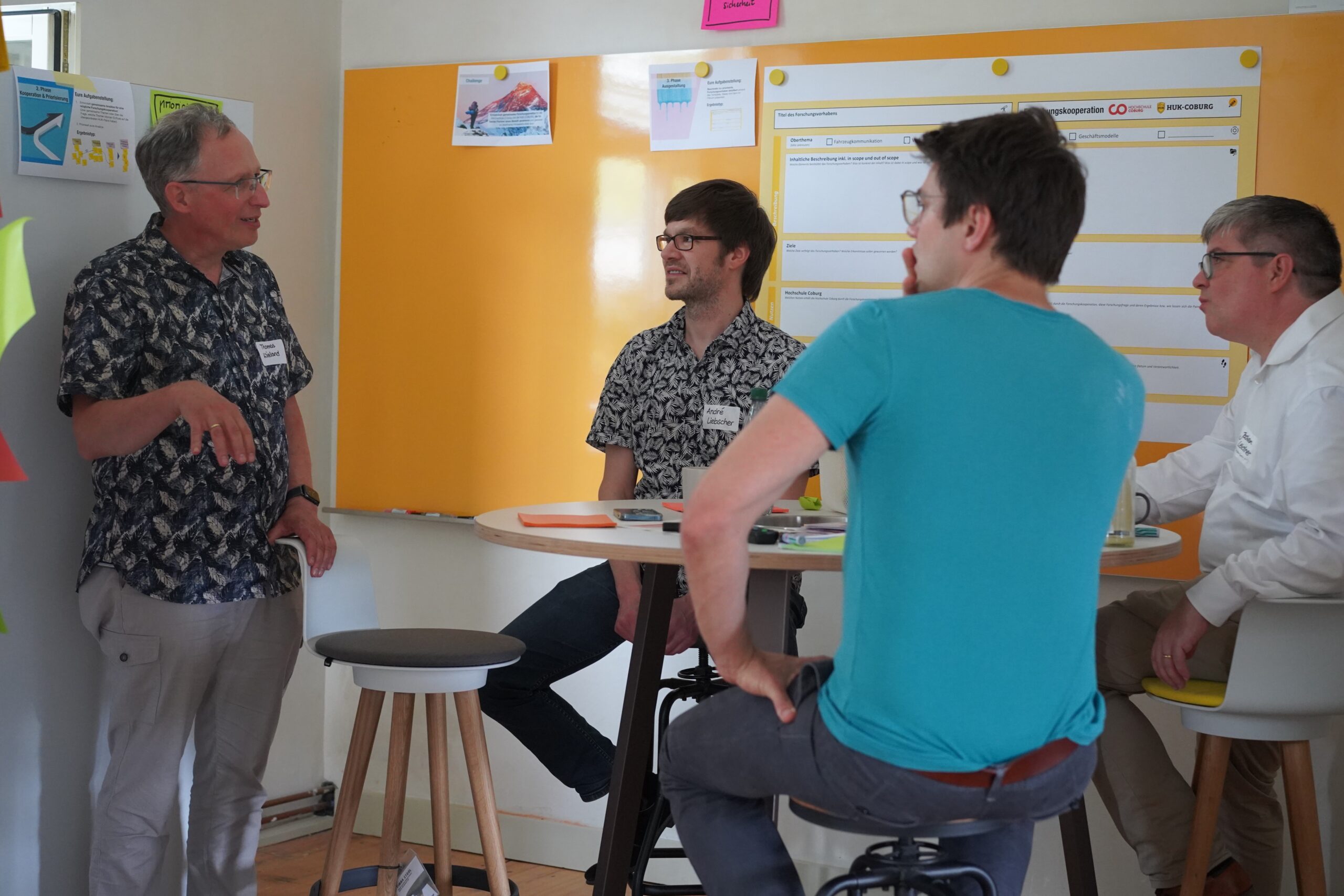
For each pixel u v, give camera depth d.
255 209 2.26
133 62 2.86
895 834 1.29
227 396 2.28
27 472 2.22
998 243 1.26
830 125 2.90
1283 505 2.16
